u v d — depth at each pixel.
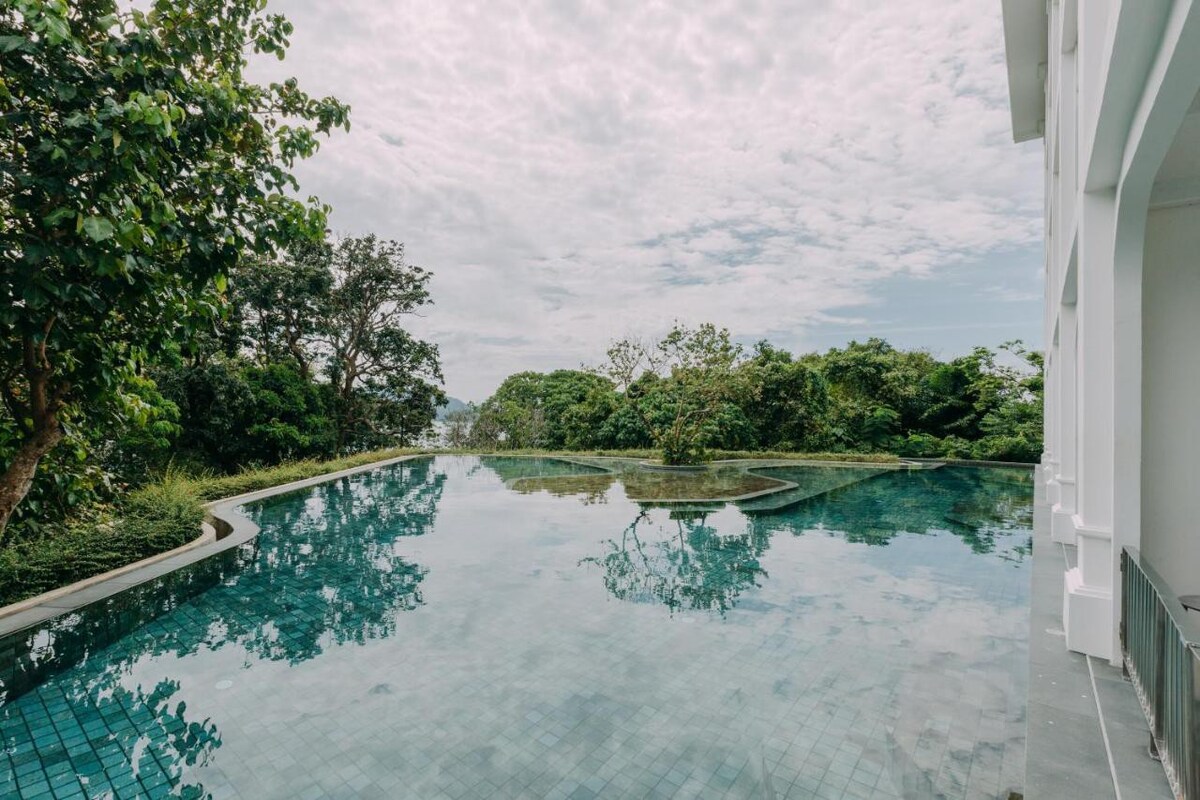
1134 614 2.57
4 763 2.84
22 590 4.56
